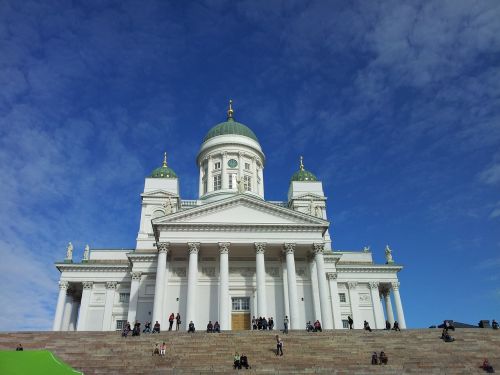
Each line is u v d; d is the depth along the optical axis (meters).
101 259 74.62
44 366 23.73
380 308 74.31
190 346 36.78
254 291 59.16
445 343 38.09
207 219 57.91
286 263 57.38
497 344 38.06
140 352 34.81
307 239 57.88
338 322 64.44
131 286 64.75
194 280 54.69
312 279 59.09
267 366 31.84
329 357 34.44
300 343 38.19
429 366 32.25
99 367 30.94
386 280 76.44
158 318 52.56
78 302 76.62
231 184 82.50
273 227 57.91
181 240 56.38
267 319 56.25
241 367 31.50
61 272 71.50
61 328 68.44
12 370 22.75
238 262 60.81
